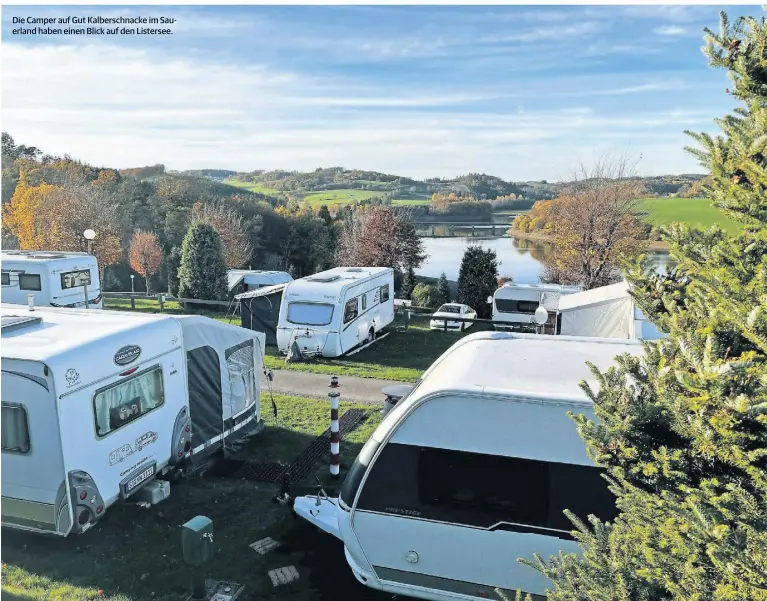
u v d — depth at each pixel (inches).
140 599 217.8
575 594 134.3
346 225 1934.1
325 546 256.7
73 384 239.8
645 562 117.9
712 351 103.3
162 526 270.7
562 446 200.5
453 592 214.5
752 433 103.6
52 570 234.8
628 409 123.9
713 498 101.7
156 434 290.2
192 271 1005.8
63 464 235.8
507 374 225.8
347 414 421.4
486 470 207.3
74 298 758.5
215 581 229.8
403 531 217.2
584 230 1111.0
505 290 852.6
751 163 113.6
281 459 344.8
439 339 745.0
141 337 280.5
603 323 510.3
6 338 260.4
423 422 213.5
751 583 94.0
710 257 123.4
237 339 356.5
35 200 1483.8
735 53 123.9
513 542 205.3
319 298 609.0
